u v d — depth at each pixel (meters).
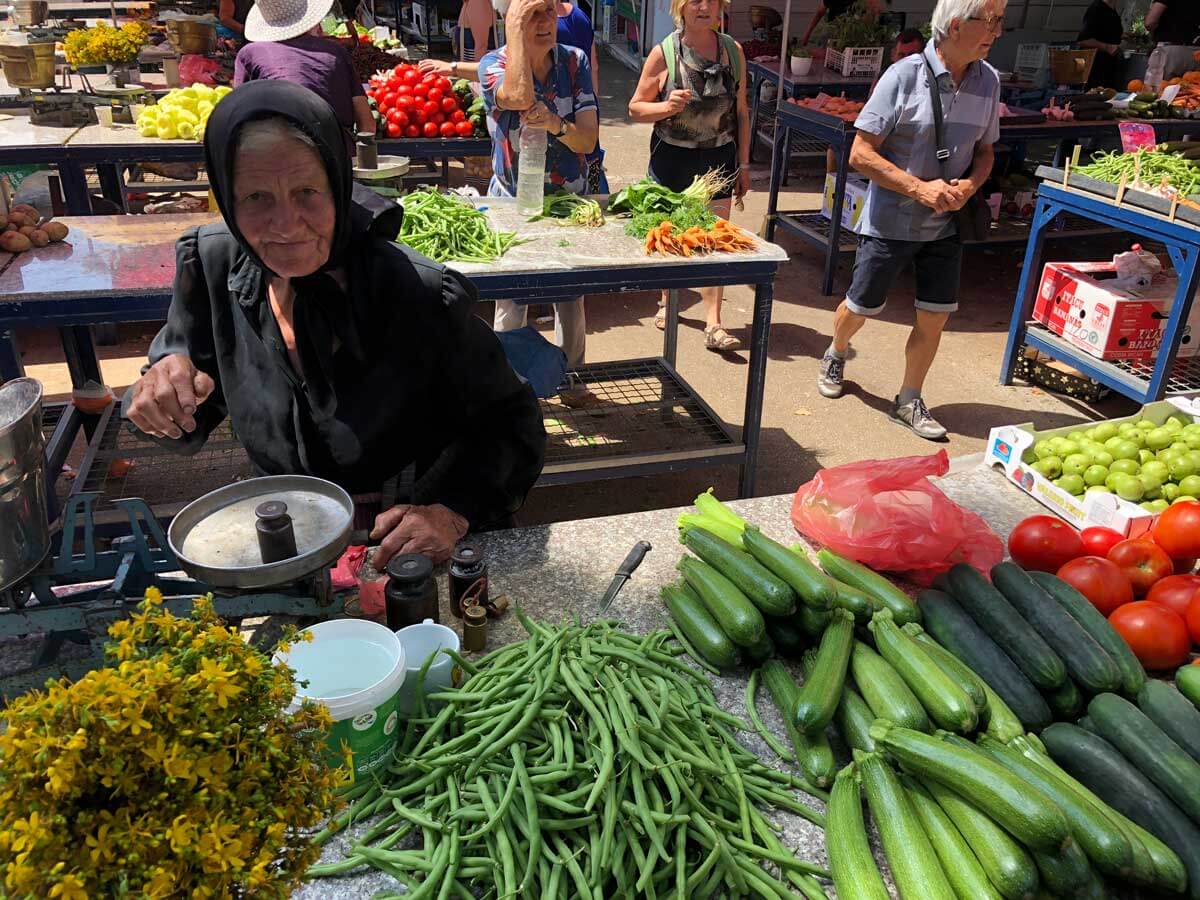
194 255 2.09
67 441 2.43
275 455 2.15
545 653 1.66
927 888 1.35
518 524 4.59
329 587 1.82
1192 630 1.99
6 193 3.92
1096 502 2.48
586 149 4.78
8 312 3.44
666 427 5.02
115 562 1.81
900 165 4.88
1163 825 1.47
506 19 4.29
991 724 1.64
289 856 1.06
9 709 0.95
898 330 7.05
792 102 7.91
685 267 4.02
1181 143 6.18
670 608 2.00
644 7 17.28
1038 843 1.34
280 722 1.09
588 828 1.43
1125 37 11.00
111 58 6.62
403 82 6.72
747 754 1.66
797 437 5.42
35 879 0.88
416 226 3.97
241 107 1.58
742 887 1.43
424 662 1.61
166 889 0.89
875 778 1.51
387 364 2.03
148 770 0.95
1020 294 5.99
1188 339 5.54
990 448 2.91
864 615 1.87
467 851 1.43
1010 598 1.92
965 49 4.54
